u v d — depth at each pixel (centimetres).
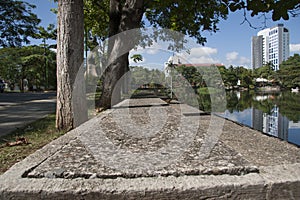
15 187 205
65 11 498
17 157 314
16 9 2070
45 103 1383
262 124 847
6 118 732
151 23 1168
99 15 1524
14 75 4478
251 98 1980
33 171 235
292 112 1116
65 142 360
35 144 386
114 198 200
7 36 2117
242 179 217
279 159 269
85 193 200
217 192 206
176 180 217
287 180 214
